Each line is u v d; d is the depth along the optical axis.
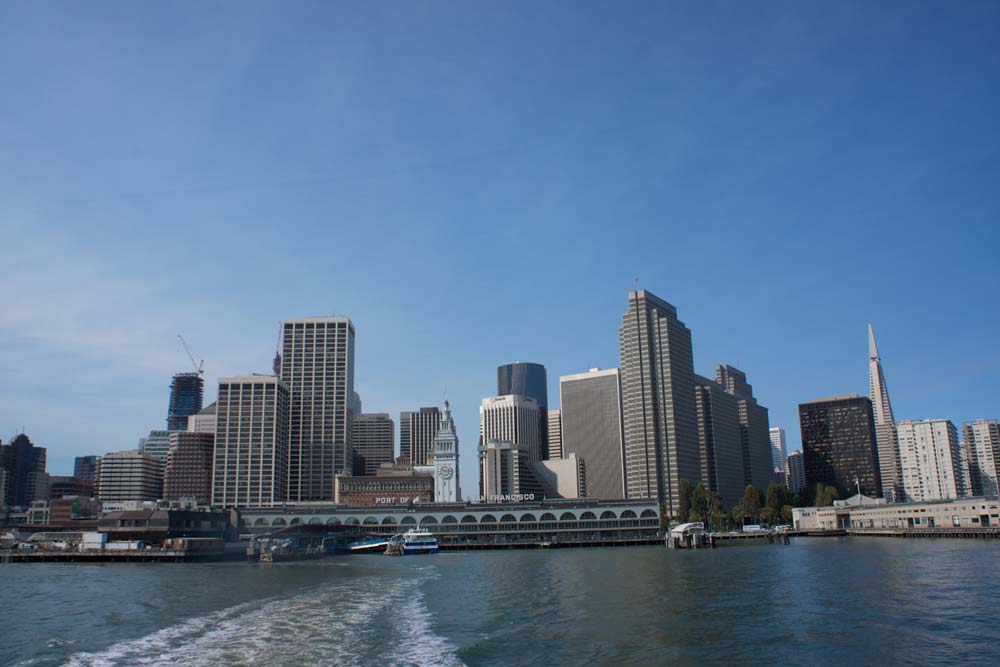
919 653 71.38
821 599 105.94
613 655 72.19
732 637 79.81
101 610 99.75
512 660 70.19
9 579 146.00
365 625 88.31
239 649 74.06
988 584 118.81
